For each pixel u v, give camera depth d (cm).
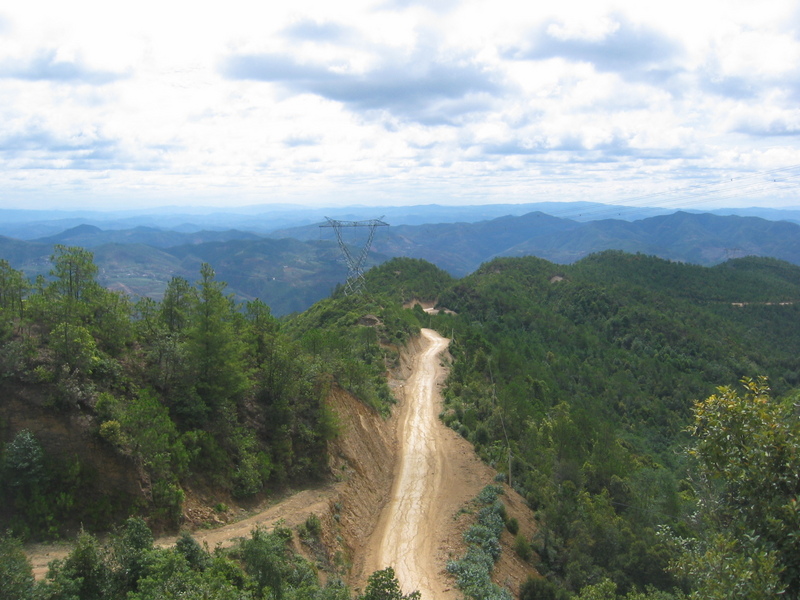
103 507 2375
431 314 13300
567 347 13012
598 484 5319
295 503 3300
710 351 13038
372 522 3862
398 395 6881
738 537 1423
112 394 2755
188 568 2041
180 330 3562
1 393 2431
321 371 4544
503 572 3438
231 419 3338
